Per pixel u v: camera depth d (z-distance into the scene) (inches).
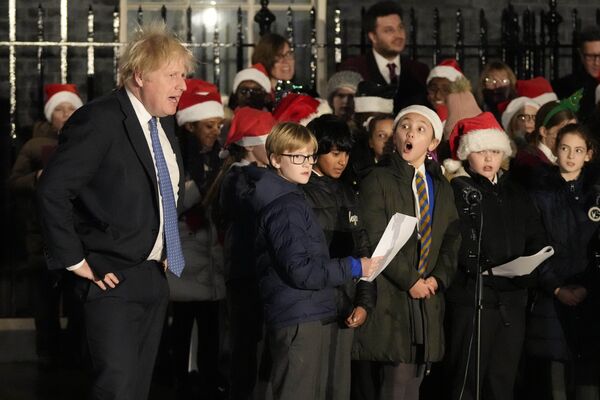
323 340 301.4
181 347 403.5
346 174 342.0
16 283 517.0
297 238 293.9
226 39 579.5
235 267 330.6
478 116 356.8
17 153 541.0
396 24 486.3
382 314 331.0
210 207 375.6
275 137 308.3
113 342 279.4
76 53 550.9
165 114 283.6
